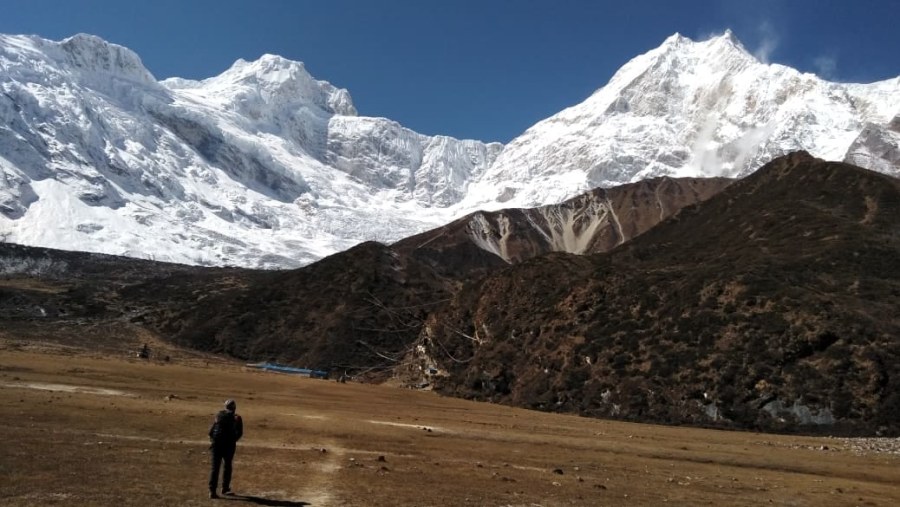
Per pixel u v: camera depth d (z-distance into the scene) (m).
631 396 83.44
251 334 149.25
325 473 28.44
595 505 25.67
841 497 31.95
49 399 44.56
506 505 24.58
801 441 62.56
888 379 73.62
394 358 134.50
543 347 102.50
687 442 56.50
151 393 58.78
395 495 24.83
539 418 74.25
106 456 27.72
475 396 102.81
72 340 129.88
